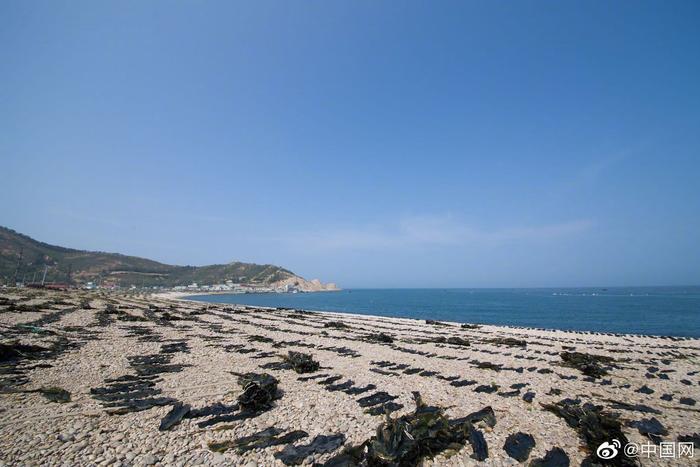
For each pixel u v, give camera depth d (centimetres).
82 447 645
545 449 702
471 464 642
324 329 2923
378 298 16275
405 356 1694
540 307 8994
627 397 1099
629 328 4609
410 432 687
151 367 1272
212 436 711
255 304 10650
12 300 4025
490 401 987
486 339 2473
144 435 705
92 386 1025
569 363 1577
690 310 7450
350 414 851
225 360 1465
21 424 726
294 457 629
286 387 1081
